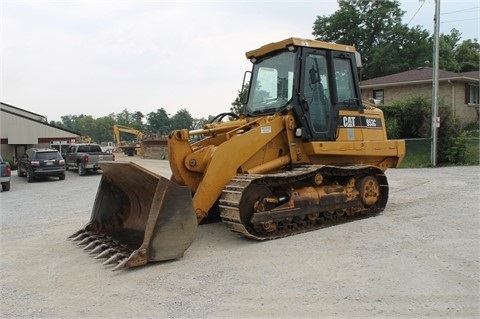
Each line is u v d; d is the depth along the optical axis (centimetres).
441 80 2734
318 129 817
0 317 454
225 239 725
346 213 838
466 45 5197
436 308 428
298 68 793
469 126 2769
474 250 609
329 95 838
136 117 13412
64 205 1298
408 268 541
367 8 4453
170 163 739
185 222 623
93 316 449
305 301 459
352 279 513
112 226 751
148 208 695
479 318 405
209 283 527
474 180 1420
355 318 414
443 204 974
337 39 4594
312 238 704
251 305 457
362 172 877
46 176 2244
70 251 699
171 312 450
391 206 980
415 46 4284
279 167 791
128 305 473
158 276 558
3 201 1462
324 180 843
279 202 734
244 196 696
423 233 710
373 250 623
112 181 741
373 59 4206
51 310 468
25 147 3550
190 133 760
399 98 2953
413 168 2033
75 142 3681
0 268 626
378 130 934
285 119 786
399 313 420
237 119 896
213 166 705
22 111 4412
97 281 552
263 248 661
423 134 2283
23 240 809
